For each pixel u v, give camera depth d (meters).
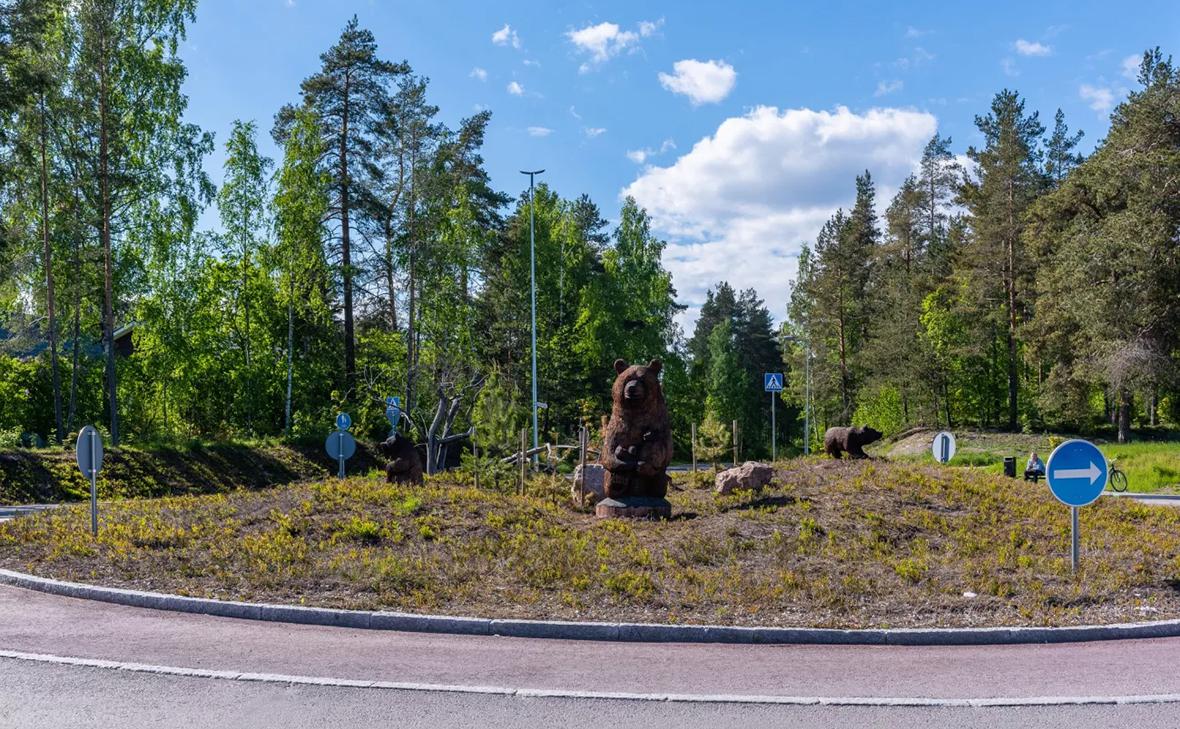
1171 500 23.25
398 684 6.11
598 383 48.47
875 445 48.94
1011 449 40.66
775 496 13.33
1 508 21.11
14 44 24.78
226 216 34.94
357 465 34.28
